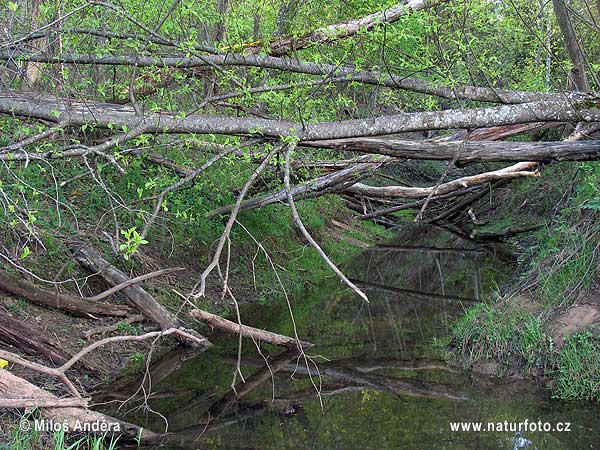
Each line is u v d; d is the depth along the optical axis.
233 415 6.47
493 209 16.62
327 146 7.93
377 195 13.22
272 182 10.99
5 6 7.92
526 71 11.64
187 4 8.12
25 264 7.96
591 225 8.45
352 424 6.23
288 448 5.67
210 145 7.89
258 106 9.12
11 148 6.41
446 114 7.03
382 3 8.74
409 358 8.26
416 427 6.09
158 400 6.84
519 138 13.02
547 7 10.97
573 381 6.76
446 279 13.12
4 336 6.85
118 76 10.14
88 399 5.84
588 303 7.45
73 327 7.66
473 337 7.96
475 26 9.51
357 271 14.02
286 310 10.75
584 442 5.70
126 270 9.12
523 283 8.61
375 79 8.31
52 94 8.27
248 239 12.13
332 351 8.66
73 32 7.95
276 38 8.70
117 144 6.75
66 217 9.06
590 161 9.04
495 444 5.68
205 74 9.41
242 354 8.48
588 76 11.35
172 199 10.09
